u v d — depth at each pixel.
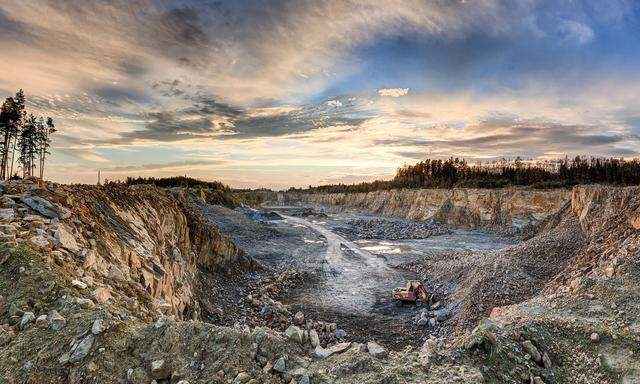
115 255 14.18
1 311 8.88
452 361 10.35
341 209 163.12
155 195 27.48
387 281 35.12
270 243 54.50
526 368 10.88
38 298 9.30
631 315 13.66
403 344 20.97
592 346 12.20
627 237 20.77
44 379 7.46
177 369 8.27
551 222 65.38
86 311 9.12
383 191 148.00
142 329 9.19
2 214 12.19
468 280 28.03
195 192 80.12
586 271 19.59
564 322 13.43
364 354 9.88
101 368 7.83
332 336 21.64
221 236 34.06
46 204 13.54
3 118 56.41
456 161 153.25
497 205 83.94
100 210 17.59
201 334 9.23
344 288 32.69
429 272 36.38
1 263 9.87
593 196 38.50
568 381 11.07
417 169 168.38
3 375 7.36
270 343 9.52
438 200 101.06
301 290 31.80
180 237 26.91
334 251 51.72
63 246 11.73
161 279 16.41
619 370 11.01
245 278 33.47
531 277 26.30
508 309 18.17
